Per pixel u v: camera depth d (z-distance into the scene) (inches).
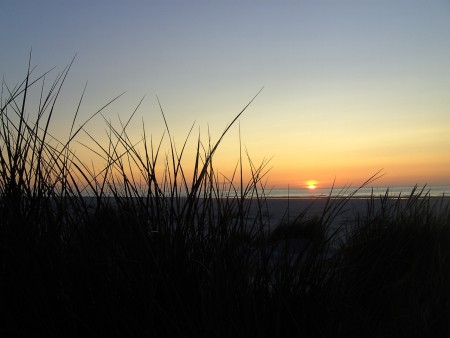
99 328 61.4
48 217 67.9
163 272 65.5
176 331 60.8
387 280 90.4
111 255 66.4
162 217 71.7
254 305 63.5
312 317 68.5
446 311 77.7
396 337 75.4
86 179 70.5
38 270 62.6
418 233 113.3
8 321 60.8
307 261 75.8
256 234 81.1
